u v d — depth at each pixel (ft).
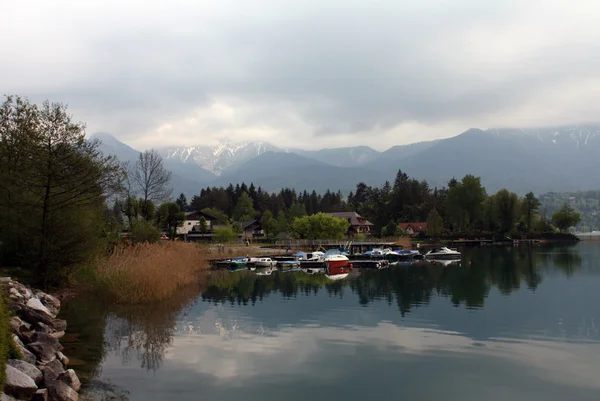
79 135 104.27
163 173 230.89
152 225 191.42
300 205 525.34
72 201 105.91
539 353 73.67
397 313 105.70
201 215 426.51
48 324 76.64
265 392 55.72
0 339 38.99
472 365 67.31
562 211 501.15
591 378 62.59
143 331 84.07
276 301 122.42
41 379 45.44
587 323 94.89
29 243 106.32
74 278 120.78
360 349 74.69
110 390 54.24
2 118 100.68
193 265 183.21
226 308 110.01
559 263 237.45
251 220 496.23
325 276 192.13
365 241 344.90
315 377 61.16
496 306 115.55
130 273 111.55
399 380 60.90
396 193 568.41
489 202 447.01
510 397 56.18
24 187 99.96
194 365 64.80
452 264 242.99
